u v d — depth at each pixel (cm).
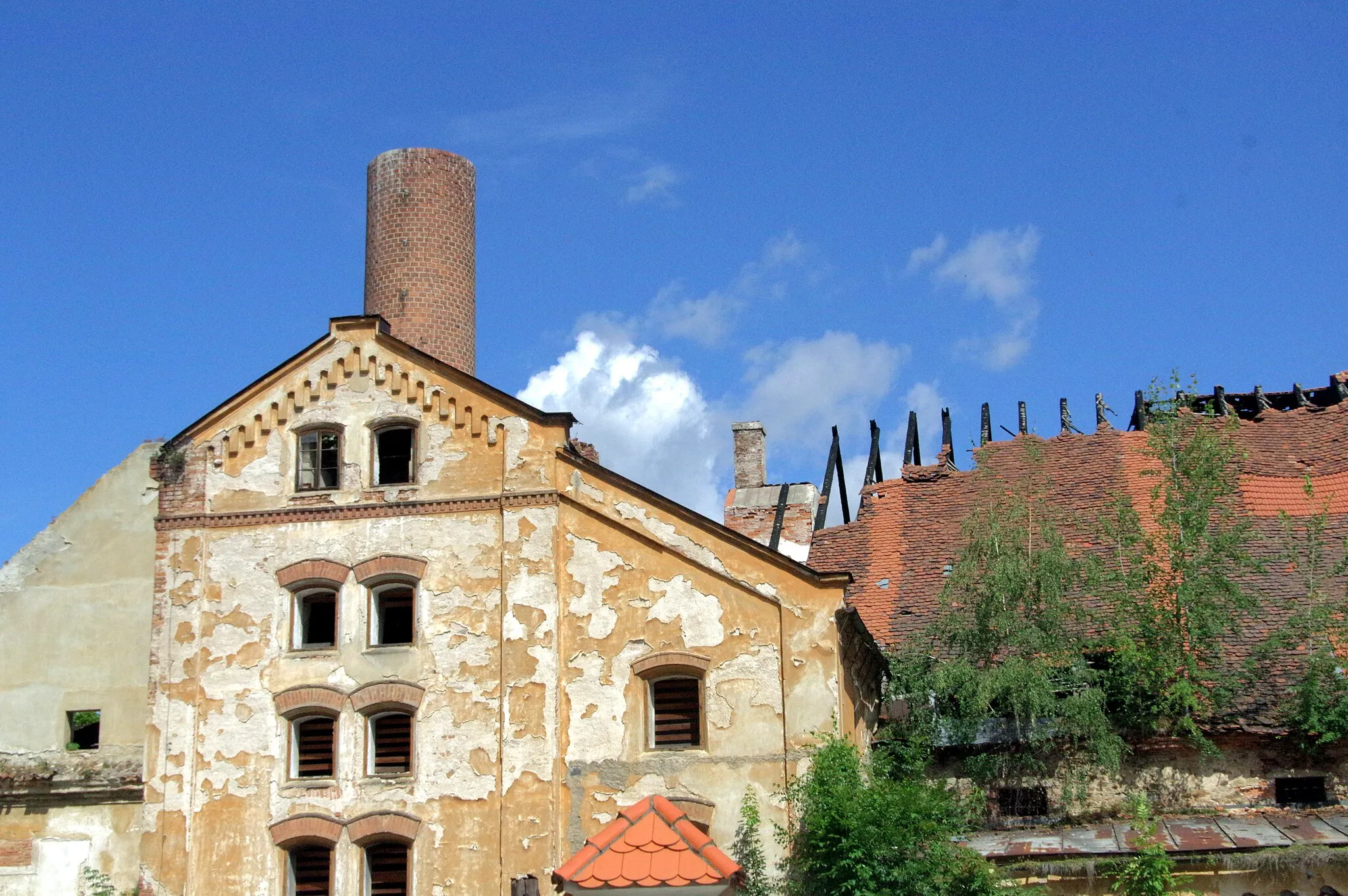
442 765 2711
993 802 2880
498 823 2659
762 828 2561
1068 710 2758
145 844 2755
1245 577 3183
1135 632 2898
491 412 2873
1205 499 2989
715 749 2622
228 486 2923
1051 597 2936
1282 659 2878
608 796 2633
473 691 2738
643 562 2738
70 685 2964
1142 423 4072
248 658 2828
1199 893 2473
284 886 2712
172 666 2844
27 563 3041
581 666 2709
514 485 2822
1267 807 2758
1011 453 3856
